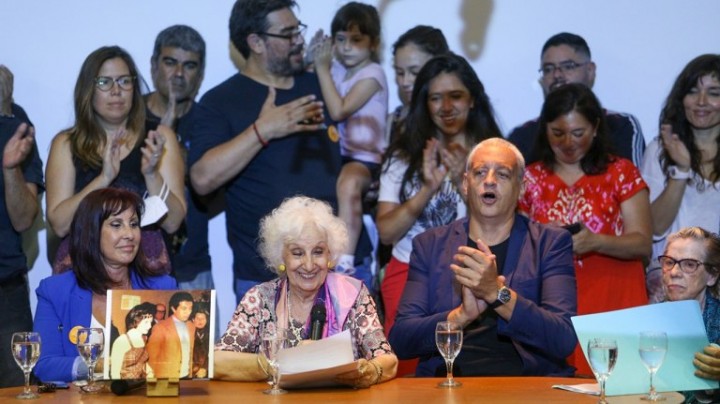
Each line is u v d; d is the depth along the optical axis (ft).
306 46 17.94
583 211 16.76
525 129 18.04
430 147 17.52
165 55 17.78
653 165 18.07
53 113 17.80
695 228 12.94
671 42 18.08
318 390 10.82
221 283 17.84
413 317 13.10
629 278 16.76
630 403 9.92
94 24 17.88
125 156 16.63
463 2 18.11
